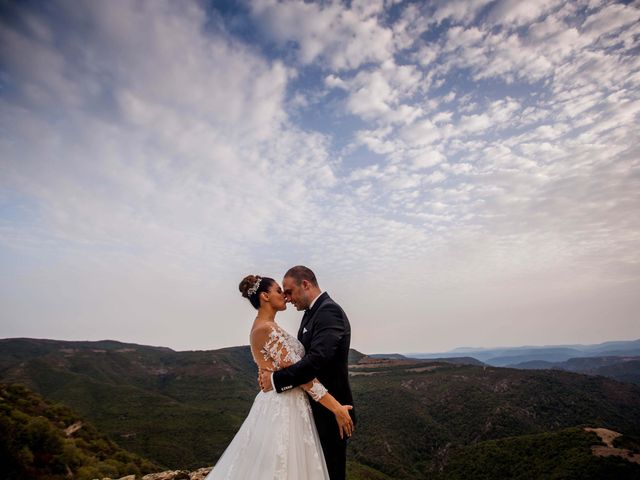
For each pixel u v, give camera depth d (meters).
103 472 30.12
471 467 62.53
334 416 4.54
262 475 4.11
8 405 39.38
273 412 4.38
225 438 82.75
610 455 51.06
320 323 4.45
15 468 25.55
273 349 4.50
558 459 54.34
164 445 75.75
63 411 48.75
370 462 74.69
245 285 4.84
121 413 94.44
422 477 68.88
